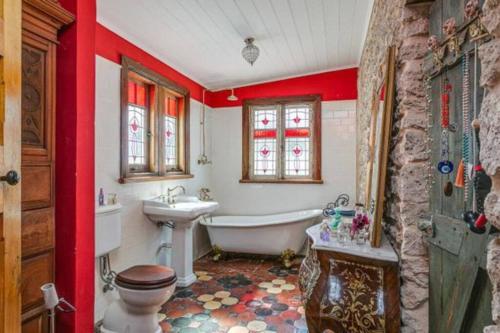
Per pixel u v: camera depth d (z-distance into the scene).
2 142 1.01
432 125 1.35
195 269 3.66
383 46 1.99
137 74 2.97
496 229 0.83
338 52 3.58
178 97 3.84
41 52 1.53
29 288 1.47
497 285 0.74
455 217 1.12
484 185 0.88
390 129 1.70
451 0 1.16
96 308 2.43
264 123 4.54
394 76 1.66
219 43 3.06
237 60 3.55
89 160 1.73
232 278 3.36
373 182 2.07
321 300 1.68
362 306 1.58
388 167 1.82
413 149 1.46
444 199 1.22
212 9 2.45
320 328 1.66
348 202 4.12
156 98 3.28
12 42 1.05
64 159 1.64
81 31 1.66
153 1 2.29
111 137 2.62
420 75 1.45
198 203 3.46
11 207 1.06
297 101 4.34
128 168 2.83
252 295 2.90
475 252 0.97
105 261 2.51
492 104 0.74
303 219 3.83
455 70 1.13
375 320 1.54
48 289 1.38
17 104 1.07
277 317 2.47
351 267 1.65
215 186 4.64
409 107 1.47
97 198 2.44
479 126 0.83
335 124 4.20
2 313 1.02
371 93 2.53
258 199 4.48
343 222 2.11
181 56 3.36
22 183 1.43
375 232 1.71
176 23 2.63
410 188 1.46
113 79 2.64
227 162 4.61
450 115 1.17
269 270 3.62
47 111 1.56
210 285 3.16
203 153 4.39
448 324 1.17
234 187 4.58
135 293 1.96
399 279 1.54
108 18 2.50
